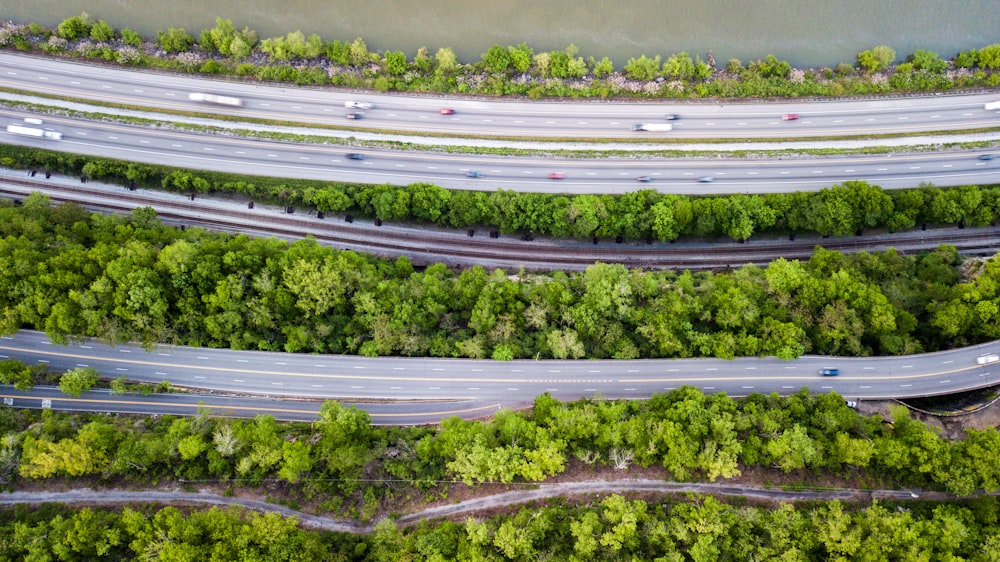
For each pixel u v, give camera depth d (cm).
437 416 16175
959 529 13850
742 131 18538
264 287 15788
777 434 14738
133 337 15850
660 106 18562
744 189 18100
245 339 15975
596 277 16375
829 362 16212
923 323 16450
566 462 14775
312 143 18175
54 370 16188
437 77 18475
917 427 14850
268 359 16238
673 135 18488
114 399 16038
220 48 18250
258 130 18262
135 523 13400
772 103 18650
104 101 18300
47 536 13450
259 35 18600
